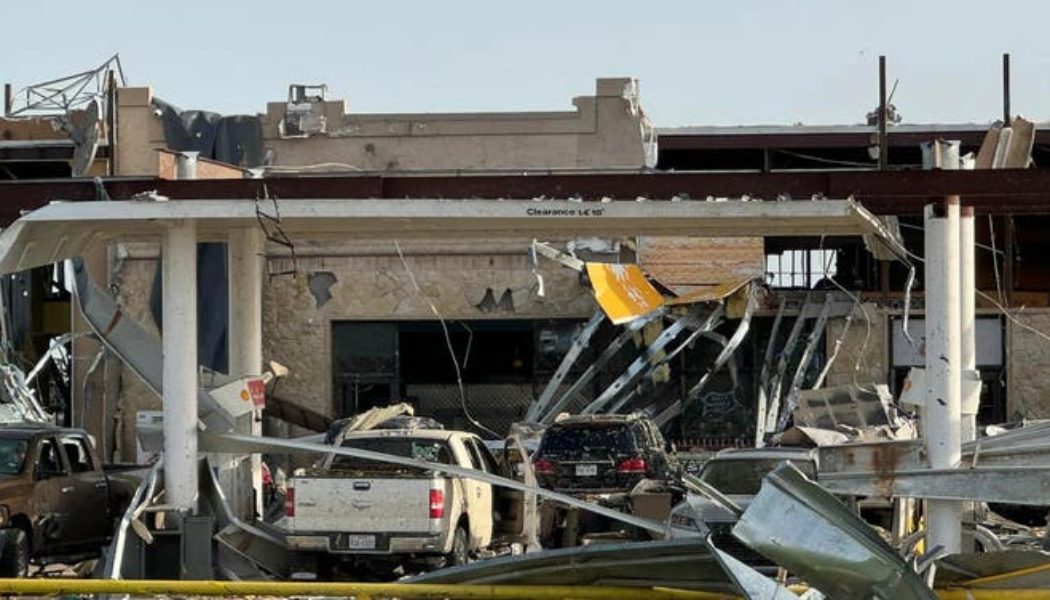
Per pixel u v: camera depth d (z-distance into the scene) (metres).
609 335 74.50
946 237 29.36
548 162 76.69
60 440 41.56
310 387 74.88
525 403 75.81
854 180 30.34
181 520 32.53
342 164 76.19
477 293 75.06
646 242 74.06
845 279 80.00
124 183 32.78
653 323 71.50
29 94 81.88
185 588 20.53
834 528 20.25
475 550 41.31
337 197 31.95
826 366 69.19
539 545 43.47
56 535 40.53
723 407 73.19
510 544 43.59
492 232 36.94
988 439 29.03
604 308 68.81
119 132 77.88
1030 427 29.39
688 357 73.12
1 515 38.19
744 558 33.69
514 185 31.53
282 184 32.28
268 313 75.06
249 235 39.16
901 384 73.06
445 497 38.53
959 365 28.91
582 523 45.84
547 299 74.75
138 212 31.95
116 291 73.81
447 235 37.75
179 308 33.28
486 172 75.44
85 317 36.47
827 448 29.33
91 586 20.66
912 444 28.91
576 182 31.31
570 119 76.75
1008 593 20.31
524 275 74.88
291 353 74.94
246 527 35.41
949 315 29.00
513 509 43.78
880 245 38.34
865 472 28.91
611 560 21.72
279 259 75.00
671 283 73.62
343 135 77.44
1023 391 73.69
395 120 77.31
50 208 31.75
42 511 39.84
